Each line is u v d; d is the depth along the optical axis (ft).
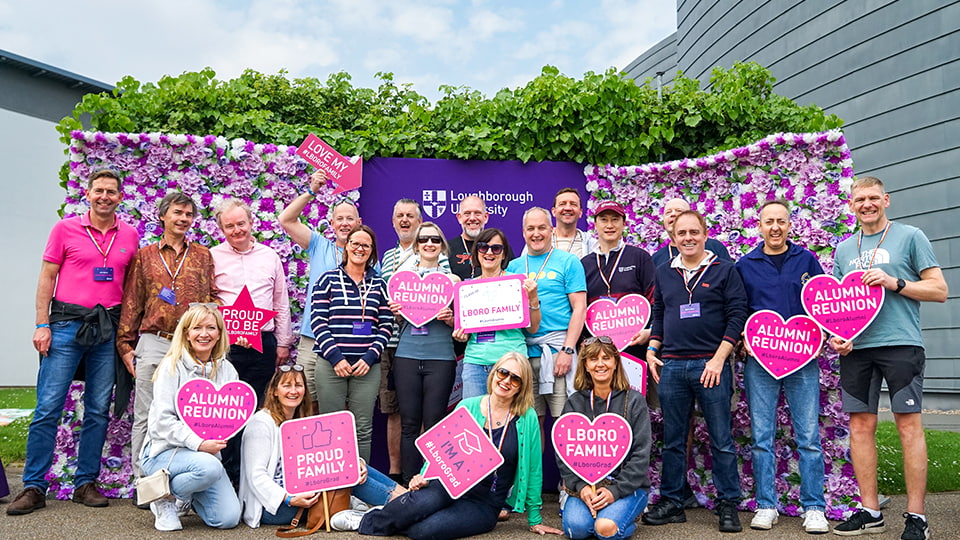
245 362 15.76
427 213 19.13
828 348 15.61
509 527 14.05
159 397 13.53
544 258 16.22
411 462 15.21
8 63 43.34
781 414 15.89
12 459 21.13
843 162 15.98
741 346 15.37
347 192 18.61
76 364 14.99
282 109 22.48
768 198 16.84
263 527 13.52
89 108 17.66
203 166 17.74
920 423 13.28
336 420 13.76
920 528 12.89
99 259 15.11
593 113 18.99
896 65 53.36
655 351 15.33
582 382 14.25
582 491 13.21
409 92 24.95
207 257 15.88
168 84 18.85
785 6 62.64
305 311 16.39
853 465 14.57
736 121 19.02
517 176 19.34
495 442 13.57
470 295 15.33
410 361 15.44
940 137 50.67
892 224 14.15
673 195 18.34
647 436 13.69
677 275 15.06
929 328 51.44
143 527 13.32
